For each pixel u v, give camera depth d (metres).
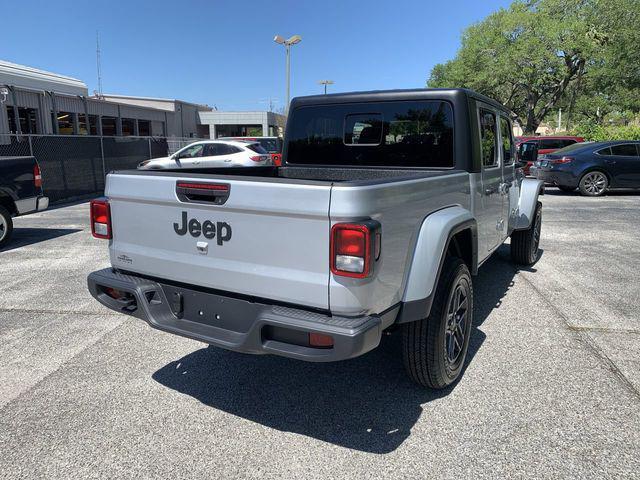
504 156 5.06
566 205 12.30
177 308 3.03
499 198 4.74
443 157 3.95
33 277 6.13
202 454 2.69
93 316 4.80
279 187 2.47
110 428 2.94
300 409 3.15
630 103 35.41
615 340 4.14
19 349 4.04
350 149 4.45
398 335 4.32
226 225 2.70
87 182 15.09
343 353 2.36
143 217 3.07
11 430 2.91
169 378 3.56
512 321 4.59
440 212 3.16
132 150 17.52
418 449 2.72
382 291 2.53
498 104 4.71
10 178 7.95
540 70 36.69
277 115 49.88
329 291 2.42
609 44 34.50
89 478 2.50
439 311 3.05
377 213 2.44
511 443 2.76
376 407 3.16
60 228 9.70
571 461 2.60
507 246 8.03
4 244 7.91
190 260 2.88
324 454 2.69
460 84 43.59
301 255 2.48
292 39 26.36
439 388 3.33
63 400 3.25
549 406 3.13
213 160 15.83
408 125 4.10
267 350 2.57
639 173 14.00
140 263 3.13
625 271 6.30
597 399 3.20
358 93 4.30
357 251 2.32
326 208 2.36
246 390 3.39
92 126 26.77
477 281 5.88
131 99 36.44
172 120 37.47
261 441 2.81
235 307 2.78
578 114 50.00
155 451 2.72
